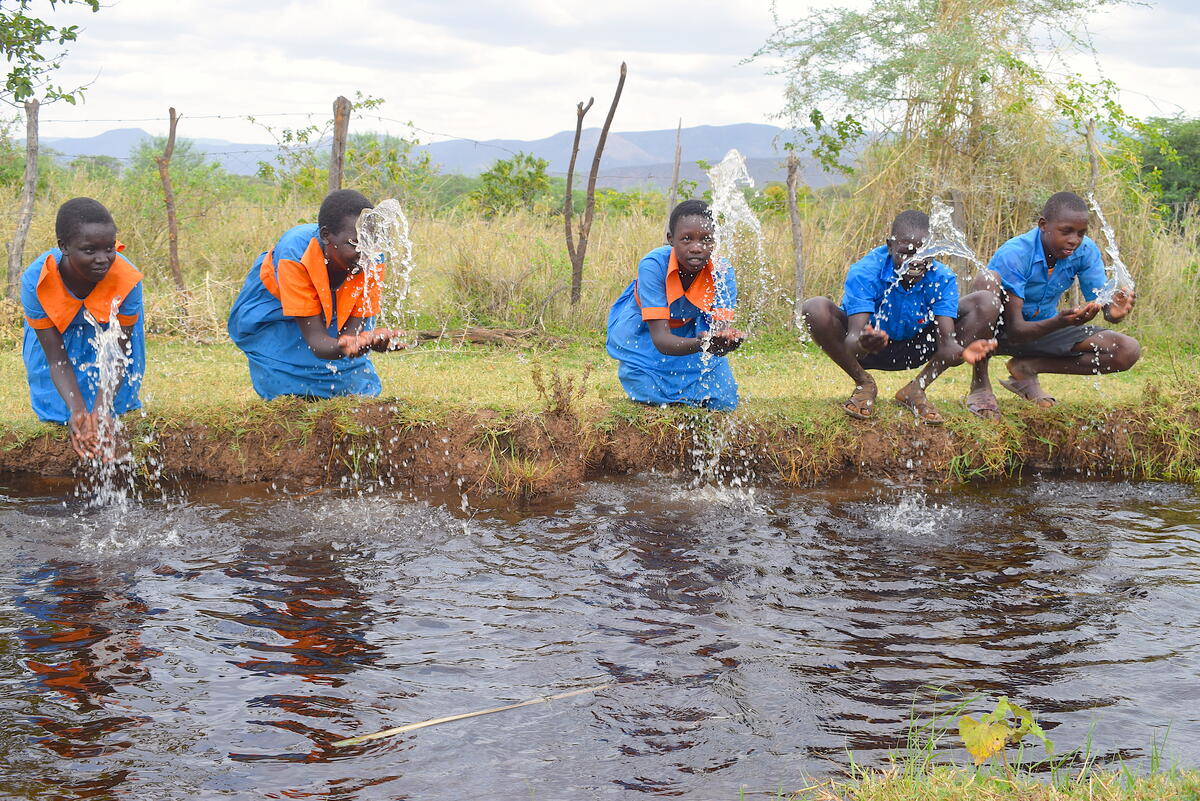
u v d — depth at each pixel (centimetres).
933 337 696
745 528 567
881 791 293
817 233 1206
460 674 385
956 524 580
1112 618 441
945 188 1170
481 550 525
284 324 662
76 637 411
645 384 686
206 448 645
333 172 1021
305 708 358
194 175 1459
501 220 1395
